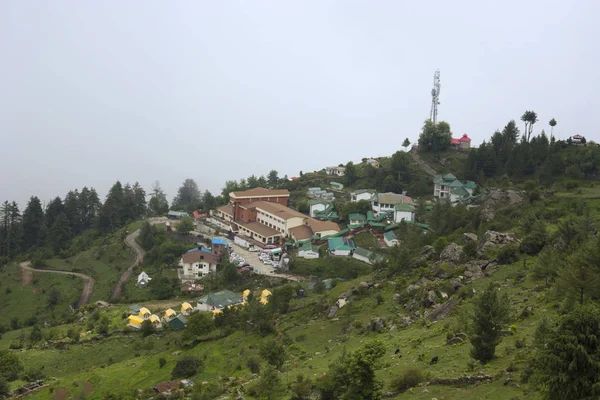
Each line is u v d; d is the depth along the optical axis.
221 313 89.81
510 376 38.00
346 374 41.09
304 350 69.19
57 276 147.50
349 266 124.88
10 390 71.88
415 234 123.12
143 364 77.19
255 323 84.75
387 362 51.31
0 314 130.62
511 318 53.69
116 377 72.88
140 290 128.88
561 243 73.25
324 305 86.25
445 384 40.66
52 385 72.62
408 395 40.34
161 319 104.44
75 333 98.19
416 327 62.91
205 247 146.88
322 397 44.25
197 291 124.69
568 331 30.44
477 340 42.91
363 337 66.69
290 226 150.50
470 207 134.50
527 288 63.03
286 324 83.94
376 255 123.88
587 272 47.25
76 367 84.56
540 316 51.81
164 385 64.12
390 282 85.50
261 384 48.97
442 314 63.97
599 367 29.12
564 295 50.38
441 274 79.25
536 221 85.38
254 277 124.88
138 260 148.88
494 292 43.97
